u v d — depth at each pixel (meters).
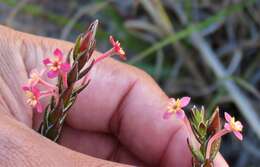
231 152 0.34
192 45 0.35
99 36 0.35
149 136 0.22
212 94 0.35
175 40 0.33
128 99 0.22
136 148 0.22
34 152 0.15
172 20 0.37
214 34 0.36
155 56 0.36
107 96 0.22
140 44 0.36
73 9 0.39
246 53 0.36
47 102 0.20
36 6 0.37
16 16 0.38
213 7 0.36
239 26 0.36
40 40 0.21
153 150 0.22
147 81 0.22
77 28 0.36
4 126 0.15
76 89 0.16
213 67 0.34
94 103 0.22
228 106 0.35
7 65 0.20
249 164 0.34
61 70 0.14
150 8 0.34
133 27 0.35
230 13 0.34
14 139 0.15
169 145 0.22
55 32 0.38
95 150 0.23
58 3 0.40
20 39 0.21
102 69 0.22
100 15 0.38
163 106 0.22
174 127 0.21
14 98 0.20
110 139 0.23
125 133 0.22
